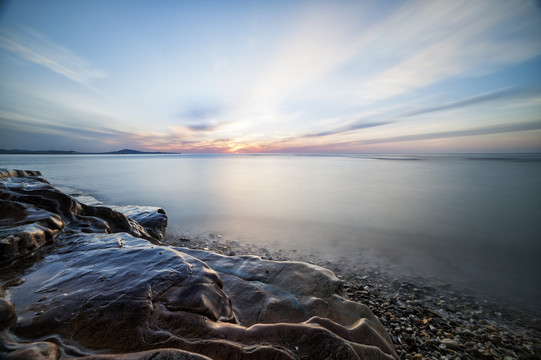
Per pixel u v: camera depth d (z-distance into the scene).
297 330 2.73
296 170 51.41
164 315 2.78
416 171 43.84
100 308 2.79
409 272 7.97
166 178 37.41
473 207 17.41
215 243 10.60
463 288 7.00
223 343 2.45
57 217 6.14
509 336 4.90
